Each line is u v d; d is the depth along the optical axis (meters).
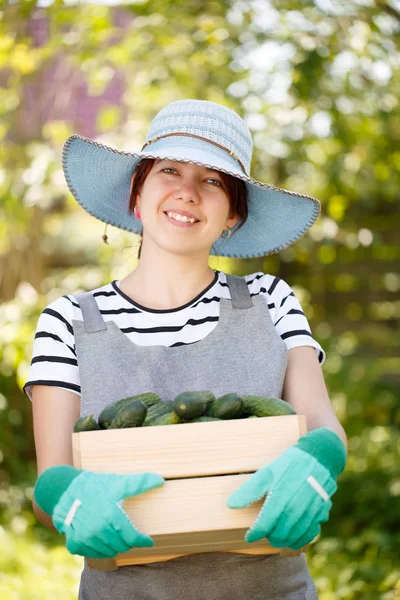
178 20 4.77
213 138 1.88
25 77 4.89
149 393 1.66
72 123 5.07
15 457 5.13
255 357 1.82
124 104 5.30
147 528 1.45
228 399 1.55
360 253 7.52
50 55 4.84
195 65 4.83
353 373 6.37
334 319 7.55
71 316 1.84
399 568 3.80
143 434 1.48
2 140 4.78
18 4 4.41
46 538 4.44
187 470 1.48
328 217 5.52
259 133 4.68
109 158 2.01
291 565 1.75
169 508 1.45
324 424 1.76
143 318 1.87
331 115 4.62
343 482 4.82
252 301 1.91
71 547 1.40
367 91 4.66
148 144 1.93
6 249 5.17
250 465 1.49
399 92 4.71
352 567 3.85
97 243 6.57
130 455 1.47
